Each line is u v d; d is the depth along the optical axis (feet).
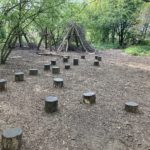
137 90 21.40
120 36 89.51
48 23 33.22
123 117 14.94
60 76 25.27
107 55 50.93
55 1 28.86
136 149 11.51
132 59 44.86
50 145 11.56
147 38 80.69
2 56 30.83
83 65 33.12
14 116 14.53
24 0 27.63
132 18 81.51
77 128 13.29
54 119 14.28
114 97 18.92
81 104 16.84
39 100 17.40
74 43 55.88
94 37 98.02
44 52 46.14
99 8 83.87
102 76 26.53
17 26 28.86
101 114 15.26
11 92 18.95
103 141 12.09
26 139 11.96
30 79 23.29
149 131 13.29
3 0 27.40
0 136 12.04
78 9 36.14
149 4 68.59
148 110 16.38
